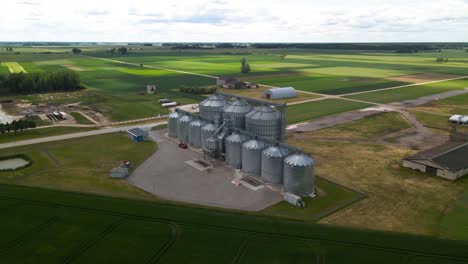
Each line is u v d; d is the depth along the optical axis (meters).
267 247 41.22
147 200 53.50
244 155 64.19
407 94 148.12
